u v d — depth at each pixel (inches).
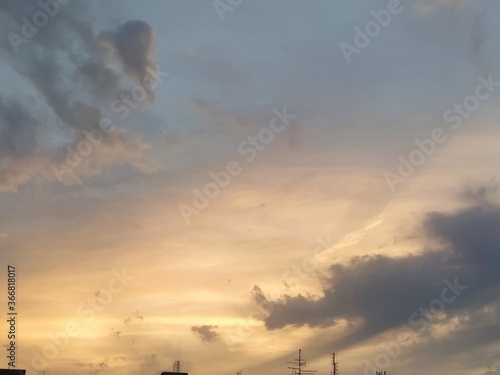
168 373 4028.1
